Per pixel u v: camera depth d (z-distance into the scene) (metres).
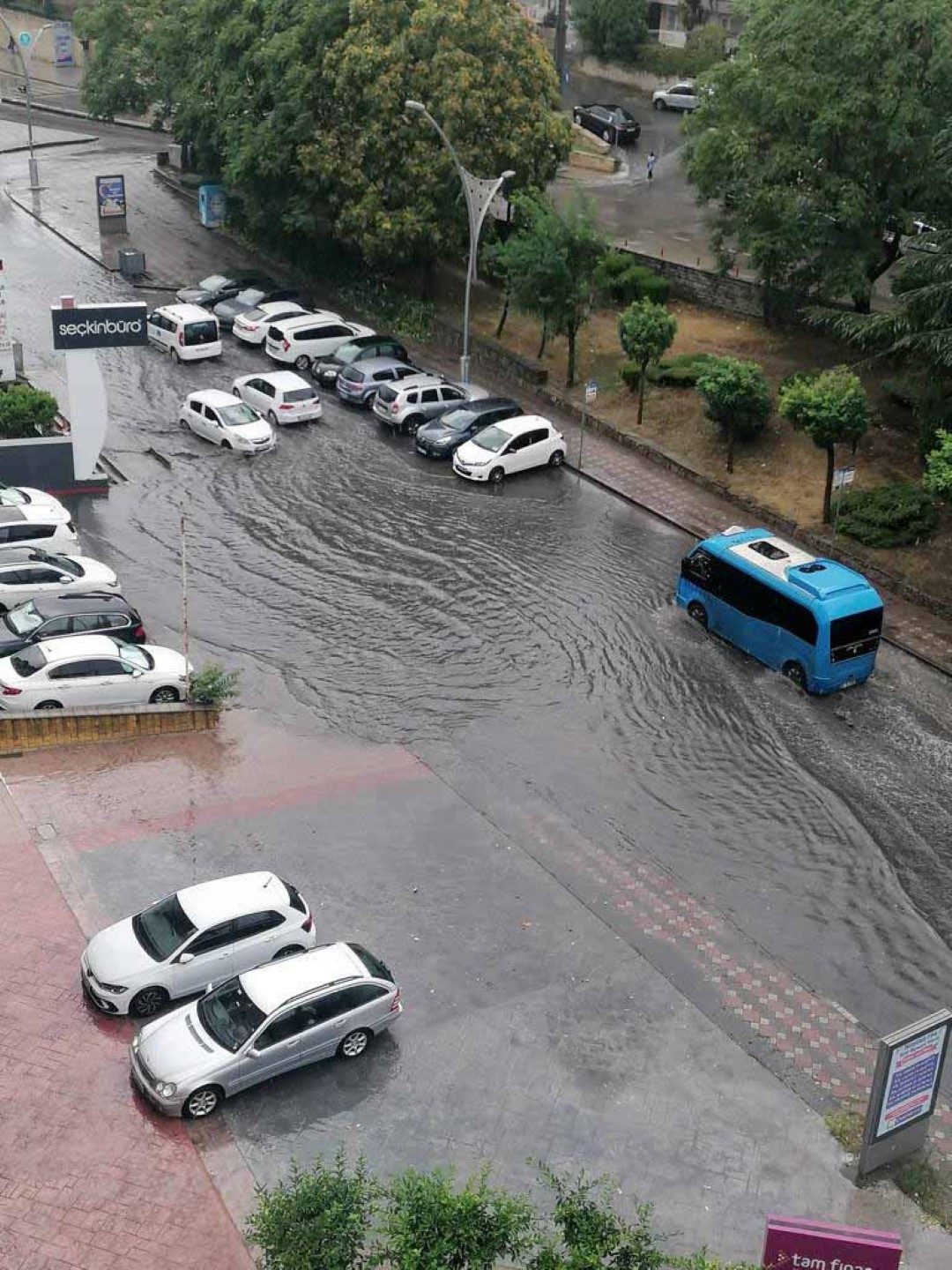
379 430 45.09
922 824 27.39
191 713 28.55
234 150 53.81
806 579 31.33
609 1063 20.53
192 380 47.34
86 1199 17.58
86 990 20.69
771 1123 19.72
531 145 50.88
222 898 21.38
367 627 33.22
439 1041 20.67
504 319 51.41
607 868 25.31
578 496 41.16
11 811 25.17
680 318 51.09
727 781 28.34
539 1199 18.08
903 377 41.84
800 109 44.28
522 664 32.12
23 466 38.16
